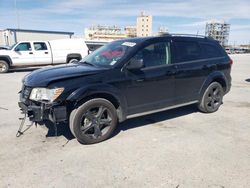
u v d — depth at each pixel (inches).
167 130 179.6
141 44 172.6
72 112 146.4
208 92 214.7
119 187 111.0
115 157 138.2
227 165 129.5
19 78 458.6
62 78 143.4
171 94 189.5
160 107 185.0
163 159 135.9
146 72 171.0
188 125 190.5
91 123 152.4
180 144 155.4
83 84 145.4
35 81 147.5
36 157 137.5
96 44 1090.7
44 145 152.5
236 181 115.3
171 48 188.4
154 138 164.7
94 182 114.6
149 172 122.8
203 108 217.8
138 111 173.0
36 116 141.9
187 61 197.2
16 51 547.2
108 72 155.8
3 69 539.8
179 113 221.1
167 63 184.5
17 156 138.4
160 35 189.3
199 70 203.5
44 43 579.8
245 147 151.3
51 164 130.0
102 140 158.6
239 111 231.1
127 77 161.6
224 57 228.4
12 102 263.9
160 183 113.7
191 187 110.8
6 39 1418.6
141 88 169.8
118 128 183.3
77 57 619.5
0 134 169.6
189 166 128.4
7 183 113.2
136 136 168.1
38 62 573.3
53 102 138.9
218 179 116.8
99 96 155.3
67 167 127.3
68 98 140.3
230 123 196.1
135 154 141.9
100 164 130.5
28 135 167.6
